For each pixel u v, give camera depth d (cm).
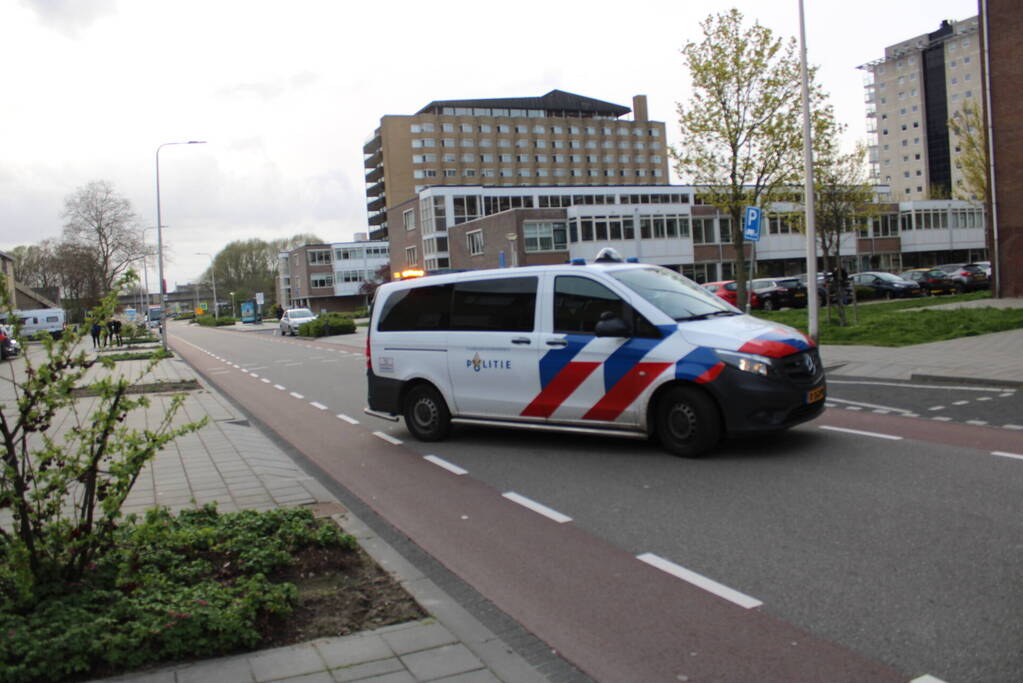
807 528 495
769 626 364
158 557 441
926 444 702
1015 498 528
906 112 11994
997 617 355
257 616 369
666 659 338
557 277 780
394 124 10275
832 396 1019
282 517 532
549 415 771
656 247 5700
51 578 390
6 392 1573
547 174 11025
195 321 10688
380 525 569
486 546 507
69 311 6306
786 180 1934
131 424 1080
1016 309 1884
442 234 6575
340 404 1254
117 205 6234
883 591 392
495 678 315
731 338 684
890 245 6406
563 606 402
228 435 964
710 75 1922
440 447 841
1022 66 2517
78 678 320
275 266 13762
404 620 378
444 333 850
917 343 1514
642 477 646
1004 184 2575
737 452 707
